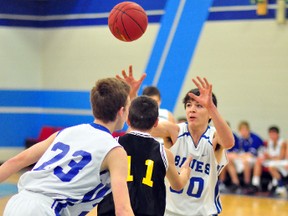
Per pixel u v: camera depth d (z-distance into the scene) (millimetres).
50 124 18031
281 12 14602
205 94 4938
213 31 15648
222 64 15547
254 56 15172
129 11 6438
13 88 17844
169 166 4609
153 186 4469
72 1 17688
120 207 3303
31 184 3615
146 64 16562
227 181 14070
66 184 3541
